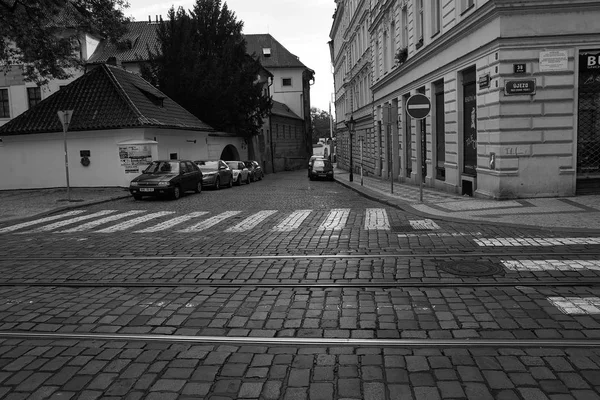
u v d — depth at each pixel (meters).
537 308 5.38
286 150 63.16
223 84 37.94
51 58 23.52
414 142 23.91
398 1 25.09
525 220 10.63
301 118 70.00
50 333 5.02
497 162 13.64
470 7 15.23
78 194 22.59
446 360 4.18
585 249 7.99
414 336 4.71
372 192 20.69
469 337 4.65
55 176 26.12
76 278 7.18
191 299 6.03
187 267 7.64
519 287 6.14
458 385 3.75
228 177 28.89
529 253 7.84
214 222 12.60
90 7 23.55
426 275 6.79
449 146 18.03
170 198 20.86
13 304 6.02
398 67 25.05
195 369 4.12
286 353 4.40
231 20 41.09
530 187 13.53
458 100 17.05
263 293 6.20
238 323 5.16
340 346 4.52
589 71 13.25
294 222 12.15
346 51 51.38
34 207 17.38
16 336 4.96
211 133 36.81
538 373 3.91
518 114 13.33
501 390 3.66
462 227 10.48
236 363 4.21
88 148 25.59
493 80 13.67
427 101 14.90
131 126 24.73
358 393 3.66
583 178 13.59
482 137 14.68
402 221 11.71
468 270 6.95
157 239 10.24
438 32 18.88
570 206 12.02
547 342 4.48
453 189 17.70
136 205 18.28
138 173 24.78
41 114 26.33
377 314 5.33
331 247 8.87
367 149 38.56
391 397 3.60
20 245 10.08
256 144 50.62
